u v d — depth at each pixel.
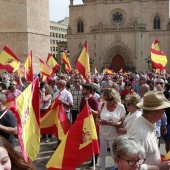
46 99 11.51
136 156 3.33
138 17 64.56
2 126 6.25
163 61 13.98
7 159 2.64
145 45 65.25
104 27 66.38
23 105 5.62
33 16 30.27
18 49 29.36
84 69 11.20
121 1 65.69
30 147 5.61
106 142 7.63
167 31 64.12
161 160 4.83
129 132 4.54
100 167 7.73
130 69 64.94
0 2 28.88
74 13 68.75
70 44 69.38
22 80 16.31
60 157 5.67
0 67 14.94
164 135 8.91
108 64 66.81
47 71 15.42
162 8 64.25
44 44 32.16
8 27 29.14
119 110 7.45
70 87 14.39
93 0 67.12
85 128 5.83
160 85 10.45
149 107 4.47
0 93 6.52
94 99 9.23
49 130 9.06
